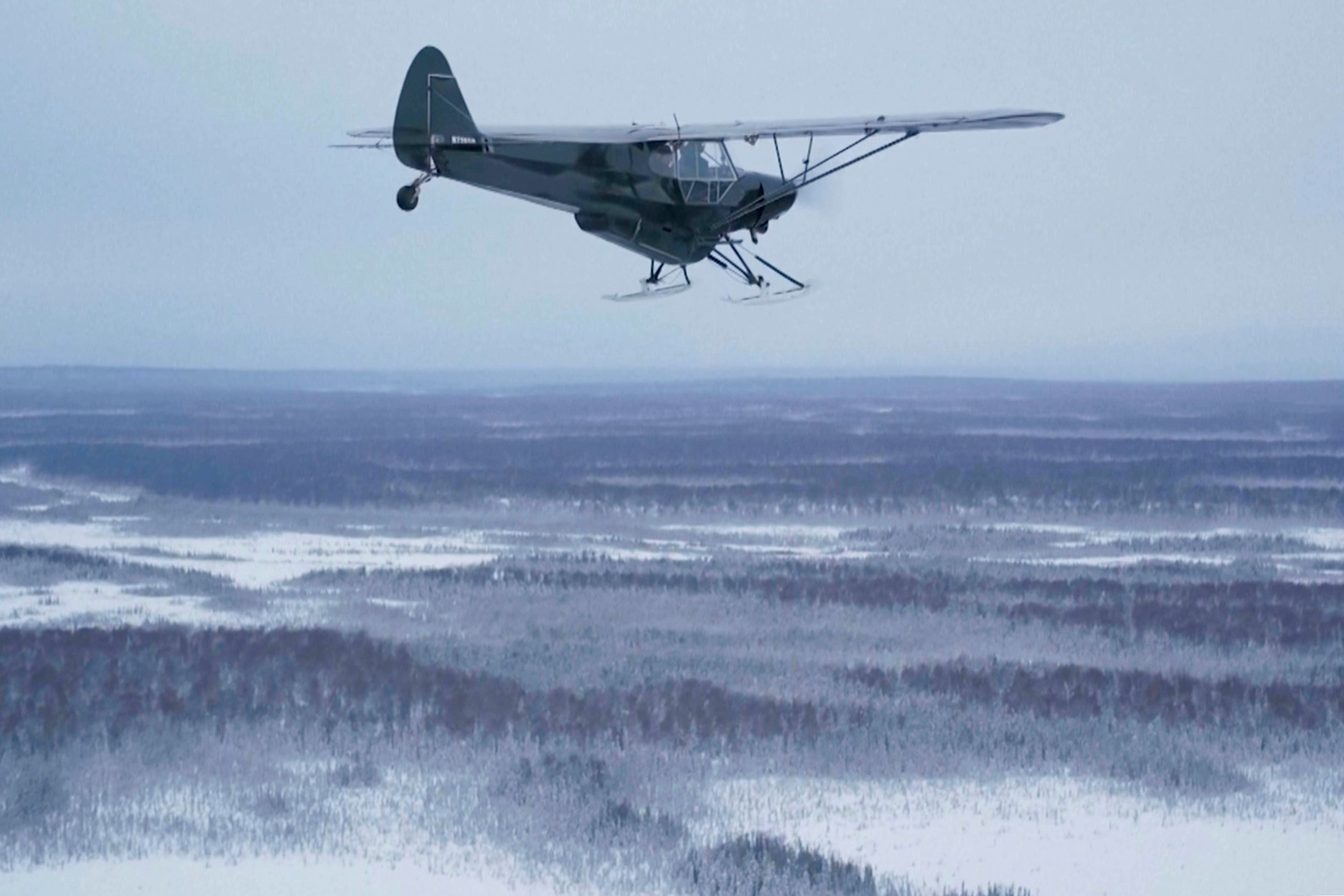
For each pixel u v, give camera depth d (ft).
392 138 76.84
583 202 77.66
